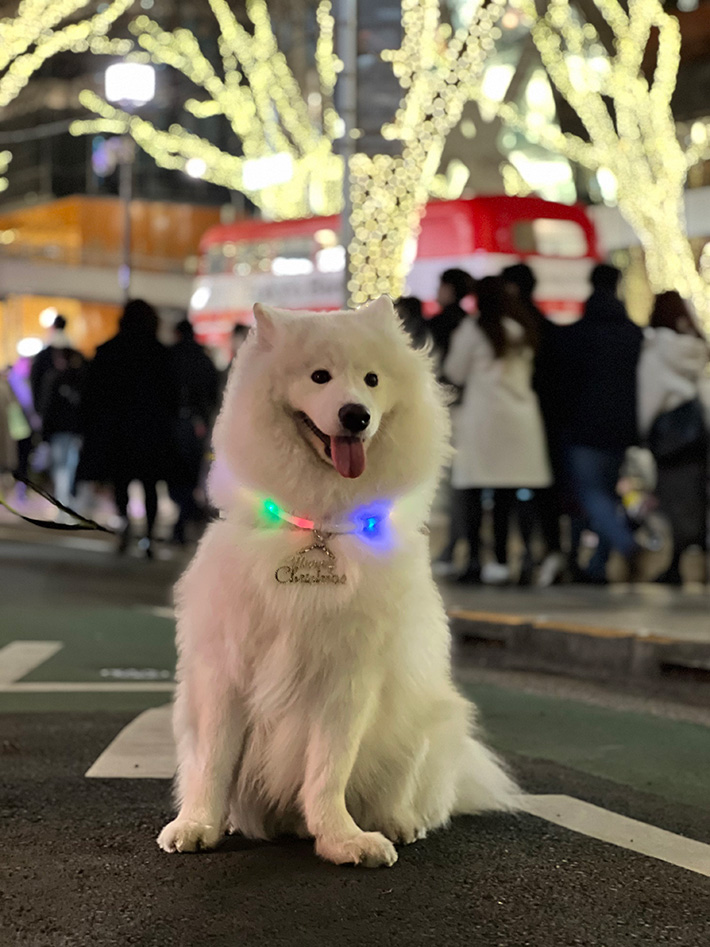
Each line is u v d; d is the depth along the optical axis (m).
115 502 15.53
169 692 7.49
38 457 23.48
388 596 4.05
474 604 10.09
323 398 3.95
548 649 8.73
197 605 4.17
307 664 4.03
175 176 55.38
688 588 11.66
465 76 28.02
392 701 4.19
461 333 11.27
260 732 4.20
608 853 4.41
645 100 32.59
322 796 4.12
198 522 17.28
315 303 26.12
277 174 38.97
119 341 14.73
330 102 37.09
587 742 6.34
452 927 3.62
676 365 11.69
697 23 34.44
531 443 11.26
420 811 4.46
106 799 5.03
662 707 7.36
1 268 46.41
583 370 11.44
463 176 35.66
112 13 33.31
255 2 39.94
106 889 3.91
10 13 38.56
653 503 14.09
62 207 54.38
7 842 4.42
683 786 5.47
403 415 4.14
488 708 7.21
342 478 4.04
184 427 14.94
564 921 3.70
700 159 34.84
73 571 13.88
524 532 11.73
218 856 4.24
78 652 8.95
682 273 31.91
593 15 34.25
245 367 4.15
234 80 41.16
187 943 3.46
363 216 24.08
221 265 28.17
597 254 23.58
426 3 25.91
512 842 4.50
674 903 3.89
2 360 47.41
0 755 5.81
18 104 56.44
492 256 22.70
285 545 4.02
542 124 35.97
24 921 3.62
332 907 3.76
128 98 27.56
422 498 4.26
